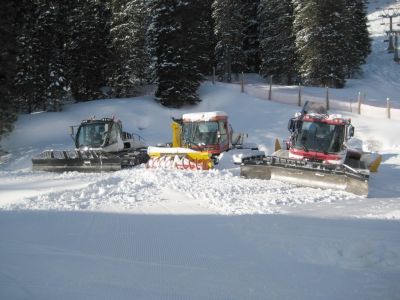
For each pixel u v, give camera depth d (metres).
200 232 8.38
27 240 7.80
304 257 6.99
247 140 30.20
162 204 11.07
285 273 6.25
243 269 6.40
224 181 14.62
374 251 7.07
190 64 36.62
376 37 75.31
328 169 14.24
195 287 5.68
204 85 41.75
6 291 5.46
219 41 46.50
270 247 7.46
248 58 55.53
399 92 47.56
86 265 6.49
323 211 10.38
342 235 8.09
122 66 37.59
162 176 15.18
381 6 93.81
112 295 5.38
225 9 45.34
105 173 18.50
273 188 13.64
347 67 52.16
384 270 6.41
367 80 53.50
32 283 5.73
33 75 32.38
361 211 10.43
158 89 37.66
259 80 52.16
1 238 7.91
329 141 16.02
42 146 28.06
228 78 46.56
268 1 47.41
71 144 28.17
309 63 43.25
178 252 7.18
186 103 37.03
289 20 46.50
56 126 31.50
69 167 19.78
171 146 21.47
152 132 32.31
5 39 27.97
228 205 10.91
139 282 5.83
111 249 7.31
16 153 27.23
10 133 29.89
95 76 38.34
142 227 8.76
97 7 38.28
